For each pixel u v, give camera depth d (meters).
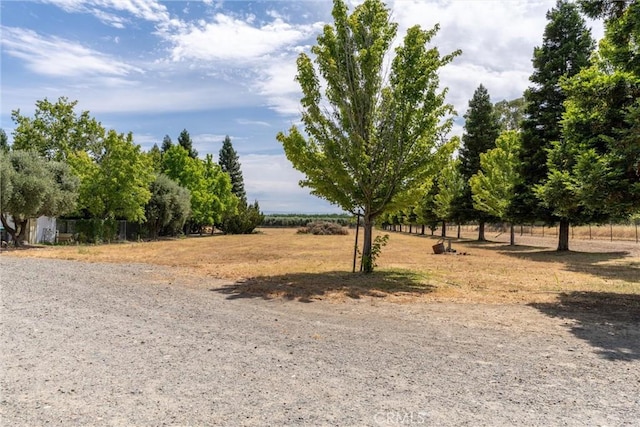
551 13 22.69
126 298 7.86
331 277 10.99
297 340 5.08
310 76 10.90
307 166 10.91
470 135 35.69
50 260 14.76
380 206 11.29
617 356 4.62
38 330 5.44
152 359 4.30
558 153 11.30
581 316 6.73
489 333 5.57
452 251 21.16
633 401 3.34
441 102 10.62
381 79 11.07
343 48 11.03
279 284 9.76
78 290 8.64
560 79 9.70
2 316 6.18
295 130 10.95
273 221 88.88
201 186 46.66
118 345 4.80
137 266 13.60
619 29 8.64
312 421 2.89
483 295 8.57
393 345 4.90
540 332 5.66
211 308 7.04
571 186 8.78
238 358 4.35
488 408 3.15
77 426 2.78
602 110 9.44
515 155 23.12
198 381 3.67
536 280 10.86
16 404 3.13
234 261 15.91
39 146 35.59
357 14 11.13
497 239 37.69
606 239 36.84
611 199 8.20
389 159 10.66
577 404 3.26
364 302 7.70
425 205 44.97
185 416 2.95
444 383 3.68
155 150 54.91
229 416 2.96
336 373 3.91
